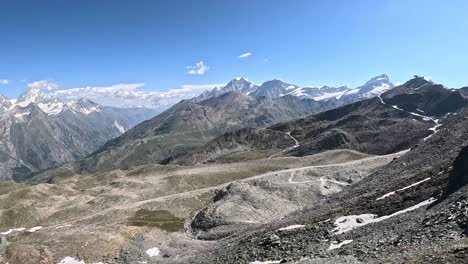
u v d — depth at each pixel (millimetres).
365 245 40219
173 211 133000
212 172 179750
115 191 161500
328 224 57250
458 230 33844
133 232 103812
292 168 175625
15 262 85812
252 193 131250
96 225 113938
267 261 49625
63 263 86000
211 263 60062
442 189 51938
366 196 71812
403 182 70250
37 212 142500
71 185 188250
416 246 33406
